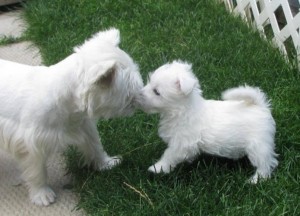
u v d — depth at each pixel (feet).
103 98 2.89
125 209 3.27
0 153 3.95
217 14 5.25
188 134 3.23
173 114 3.20
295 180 3.30
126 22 5.37
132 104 3.15
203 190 3.31
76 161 3.74
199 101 3.22
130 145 3.77
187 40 4.93
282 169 3.39
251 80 4.21
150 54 4.75
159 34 5.06
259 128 3.16
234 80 4.21
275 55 4.50
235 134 3.17
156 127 3.85
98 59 2.81
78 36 5.20
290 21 4.51
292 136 3.58
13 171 3.79
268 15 4.84
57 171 3.76
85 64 2.82
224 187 3.29
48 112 3.06
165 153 3.41
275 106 3.86
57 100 3.02
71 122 3.20
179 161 3.39
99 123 3.97
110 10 5.59
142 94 3.17
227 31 4.96
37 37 5.37
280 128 3.64
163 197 3.27
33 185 3.47
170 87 3.12
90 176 3.58
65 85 2.96
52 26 5.43
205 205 3.18
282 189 3.24
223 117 3.19
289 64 4.39
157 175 3.42
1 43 5.44
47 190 3.51
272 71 4.31
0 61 3.28
